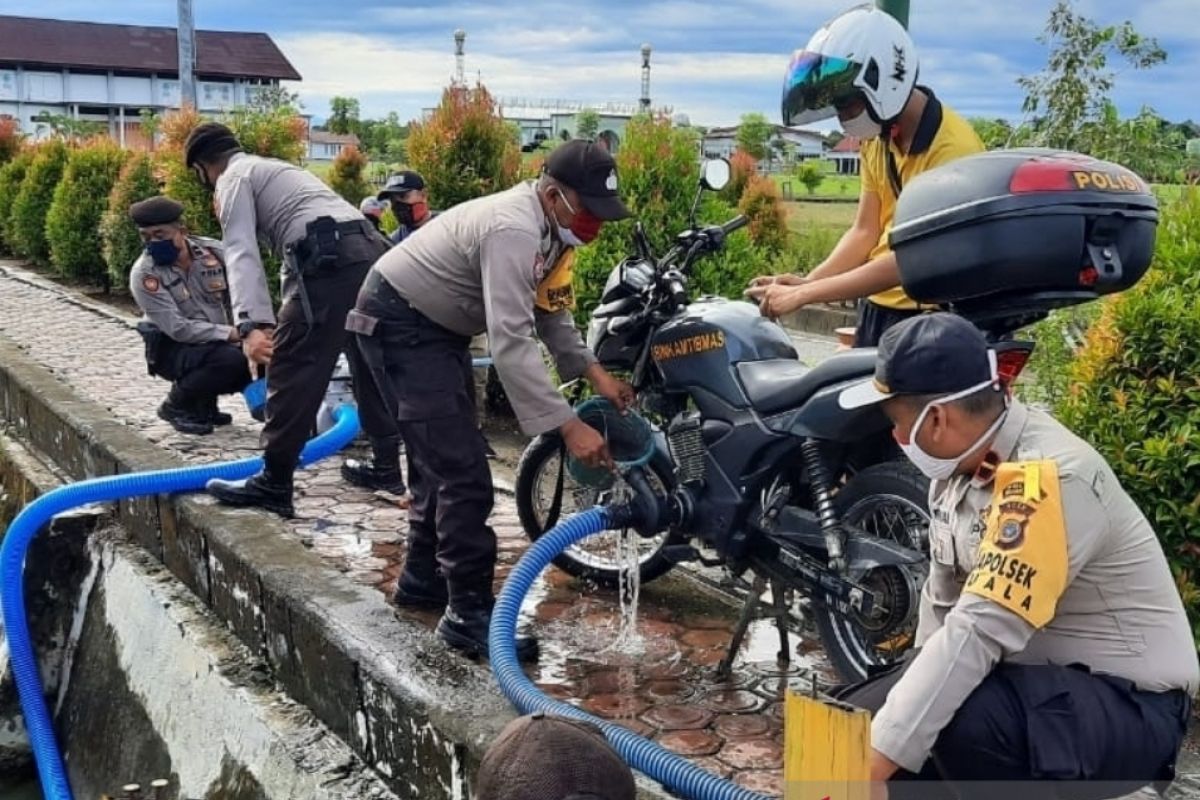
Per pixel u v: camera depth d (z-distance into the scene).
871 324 4.05
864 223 3.96
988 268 2.82
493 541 3.90
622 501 4.13
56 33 50.16
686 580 4.86
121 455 6.11
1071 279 2.81
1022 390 4.96
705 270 6.71
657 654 4.10
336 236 5.05
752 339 3.84
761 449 3.69
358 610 4.08
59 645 5.97
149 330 6.99
